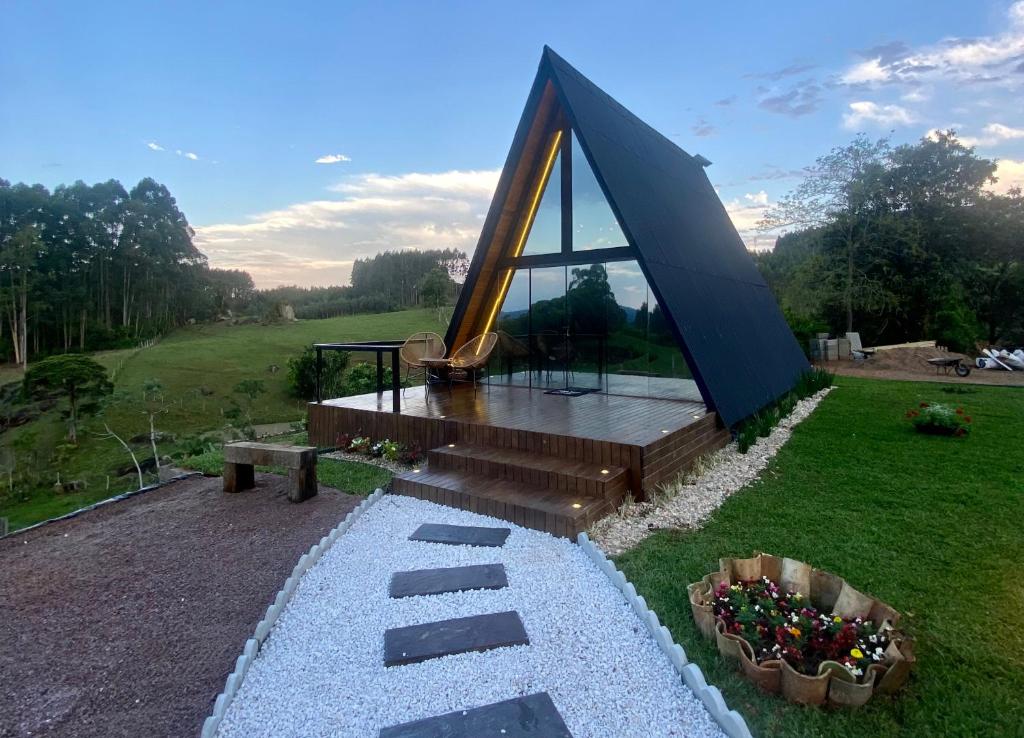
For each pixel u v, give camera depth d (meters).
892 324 23.64
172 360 34.12
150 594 3.72
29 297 41.66
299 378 28.12
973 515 4.71
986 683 2.61
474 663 2.90
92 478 18.36
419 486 5.47
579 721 2.47
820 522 4.62
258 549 4.39
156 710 2.58
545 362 9.18
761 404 8.35
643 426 6.01
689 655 2.86
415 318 50.59
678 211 9.52
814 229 23.23
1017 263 23.58
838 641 2.67
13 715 2.55
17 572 4.14
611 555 4.08
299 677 2.83
